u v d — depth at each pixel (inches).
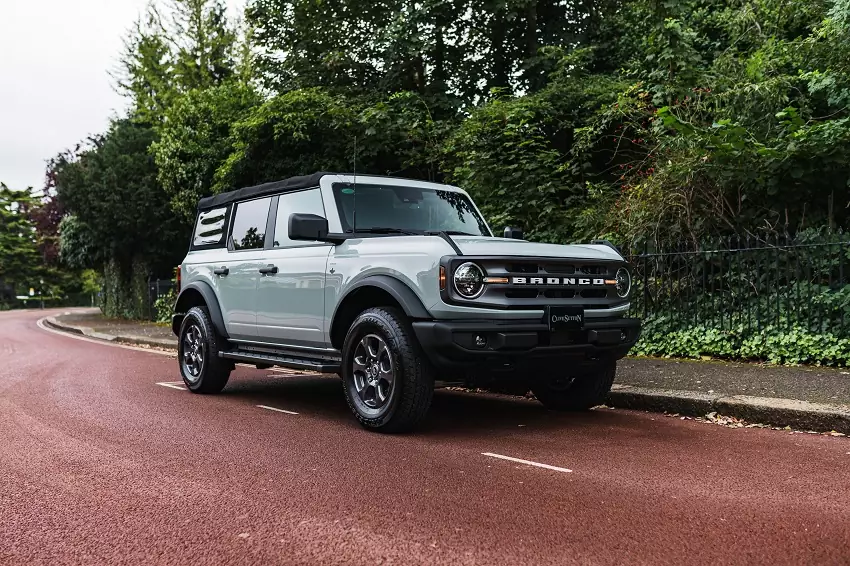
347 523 134.3
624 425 228.4
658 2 443.2
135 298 1034.7
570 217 443.2
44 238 1716.3
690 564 112.2
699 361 335.6
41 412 261.3
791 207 355.3
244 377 376.8
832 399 229.1
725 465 174.7
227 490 157.3
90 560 118.3
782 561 113.2
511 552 118.3
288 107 586.2
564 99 530.6
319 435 216.2
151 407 272.4
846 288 309.7
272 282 265.3
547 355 207.0
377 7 665.0
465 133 492.4
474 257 201.2
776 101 373.1
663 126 390.6
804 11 446.3
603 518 135.0
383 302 228.5
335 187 251.1
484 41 672.4
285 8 698.8
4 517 141.3
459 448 195.6
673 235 373.7
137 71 1007.6
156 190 917.8
